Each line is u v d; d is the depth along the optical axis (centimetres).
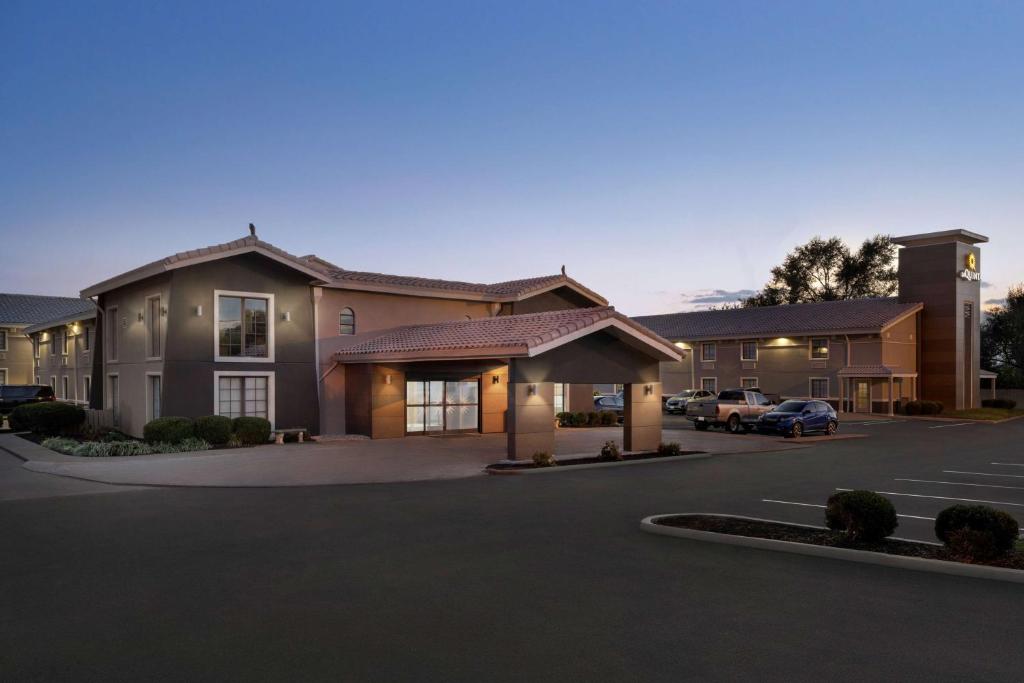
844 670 577
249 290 2427
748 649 621
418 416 2692
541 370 1981
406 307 2875
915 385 4812
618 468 1908
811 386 4756
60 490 1479
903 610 724
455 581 825
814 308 5119
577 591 789
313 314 2589
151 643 634
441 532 1088
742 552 967
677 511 1271
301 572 862
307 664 588
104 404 2772
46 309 4788
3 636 652
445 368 2581
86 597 764
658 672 573
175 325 2262
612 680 558
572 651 616
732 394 3325
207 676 565
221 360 2353
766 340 4966
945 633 659
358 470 1772
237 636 650
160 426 2130
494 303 3111
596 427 3184
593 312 2088
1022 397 5428
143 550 970
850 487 1580
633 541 1032
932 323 4784
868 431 3372
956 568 854
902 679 561
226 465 1836
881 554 908
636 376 2223
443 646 627
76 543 1011
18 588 796
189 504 1323
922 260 4834
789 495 1458
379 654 608
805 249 7969
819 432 3100
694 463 2034
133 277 2400
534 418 1961
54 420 2500
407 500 1374
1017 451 2447
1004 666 586
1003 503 1384
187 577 840
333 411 2633
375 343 2581
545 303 3238
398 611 720
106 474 1684
